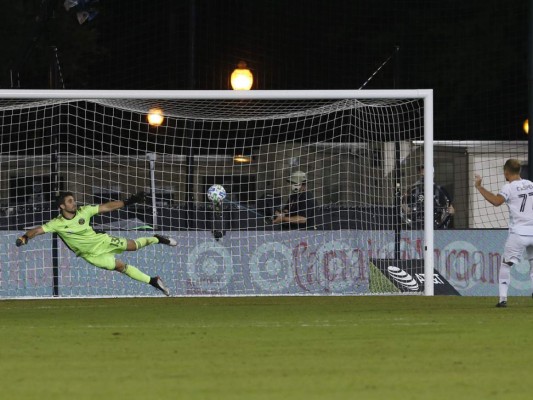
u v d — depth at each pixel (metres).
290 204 66.56
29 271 64.62
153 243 61.66
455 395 25.11
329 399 24.47
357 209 67.50
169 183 71.56
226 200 67.69
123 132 94.69
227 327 42.03
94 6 119.12
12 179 68.44
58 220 59.50
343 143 70.81
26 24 114.88
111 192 70.44
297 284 65.88
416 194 67.31
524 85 117.38
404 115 78.88
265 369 29.39
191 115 70.44
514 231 51.94
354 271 66.06
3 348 34.81
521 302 58.09
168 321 45.44
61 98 61.94
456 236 66.56
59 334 39.59
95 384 26.81
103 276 65.06
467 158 72.88
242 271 65.81
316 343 35.88
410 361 31.12
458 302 58.09
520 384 26.84
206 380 27.41
